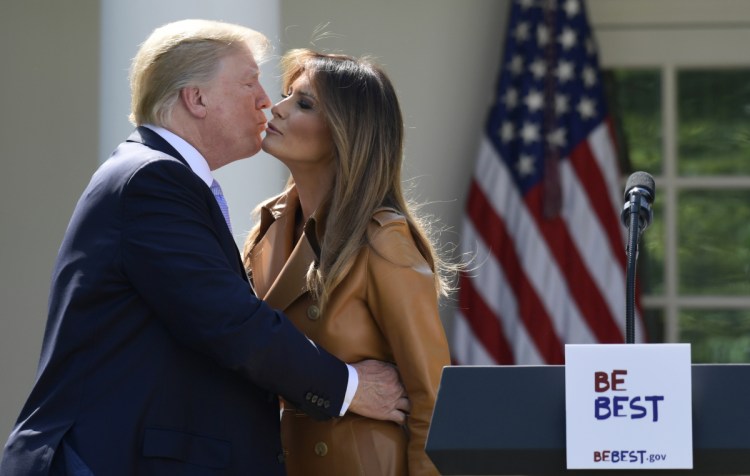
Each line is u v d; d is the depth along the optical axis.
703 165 22.16
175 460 9.27
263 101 10.45
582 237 20.64
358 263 10.42
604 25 22.16
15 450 9.34
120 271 9.44
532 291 20.45
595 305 20.52
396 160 10.85
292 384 9.62
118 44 17.89
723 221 22.06
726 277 22.03
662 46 22.14
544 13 21.09
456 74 22.33
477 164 21.00
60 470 9.08
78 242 9.60
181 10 17.58
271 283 11.06
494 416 6.75
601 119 20.91
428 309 10.33
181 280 9.34
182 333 9.39
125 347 9.44
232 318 9.34
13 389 21.89
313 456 10.44
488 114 21.17
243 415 9.66
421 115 22.28
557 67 20.98
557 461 6.69
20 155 22.12
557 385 6.75
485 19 22.36
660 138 22.17
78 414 9.26
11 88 22.17
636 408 6.58
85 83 22.17
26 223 22.05
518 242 20.69
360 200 10.55
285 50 22.41
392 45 22.41
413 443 10.19
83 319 9.47
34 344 21.94
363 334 10.41
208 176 10.23
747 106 22.11
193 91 10.19
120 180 9.59
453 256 21.69
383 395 10.25
